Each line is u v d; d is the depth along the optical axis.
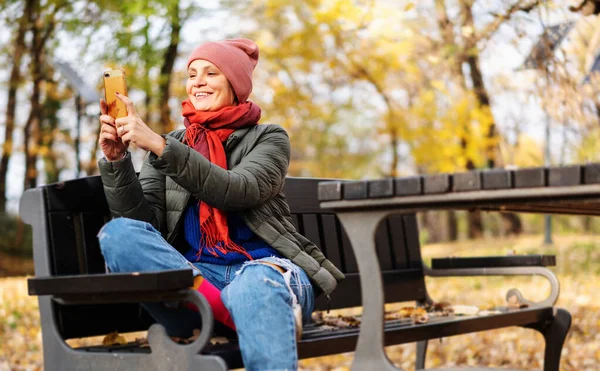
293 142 20.41
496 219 26.53
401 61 12.55
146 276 1.88
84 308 2.40
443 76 11.52
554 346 3.26
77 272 2.43
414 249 3.83
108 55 11.63
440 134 12.27
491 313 3.05
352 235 1.96
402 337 2.46
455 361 5.36
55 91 17.67
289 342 2.04
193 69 2.64
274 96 14.65
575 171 1.62
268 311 2.05
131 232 2.12
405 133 13.34
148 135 2.22
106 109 2.31
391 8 10.20
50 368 2.27
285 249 2.37
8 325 7.12
